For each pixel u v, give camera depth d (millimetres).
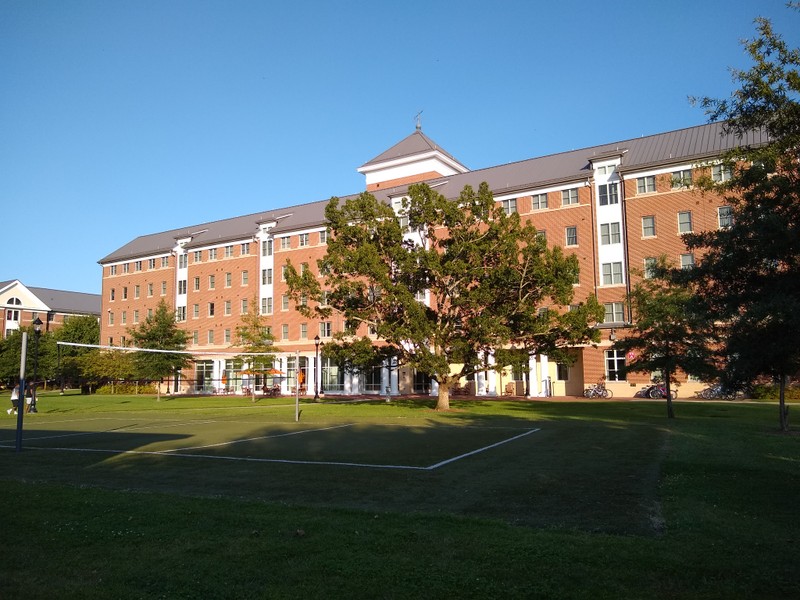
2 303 97312
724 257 8633
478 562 6199
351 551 6578
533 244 32938
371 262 32281
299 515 8234
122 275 80438
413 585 5605
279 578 5812
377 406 37844
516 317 33625
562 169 50938
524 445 16562
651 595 5320
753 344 8234
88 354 68938
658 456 13773
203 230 76438
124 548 6781
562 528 7602
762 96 9875
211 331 69562
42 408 40781
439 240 35656
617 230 46094
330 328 61125
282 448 16594
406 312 32156
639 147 48094
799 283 7793
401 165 69750
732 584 5566
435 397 50094
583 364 47094
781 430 19547
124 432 22453
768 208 8320
